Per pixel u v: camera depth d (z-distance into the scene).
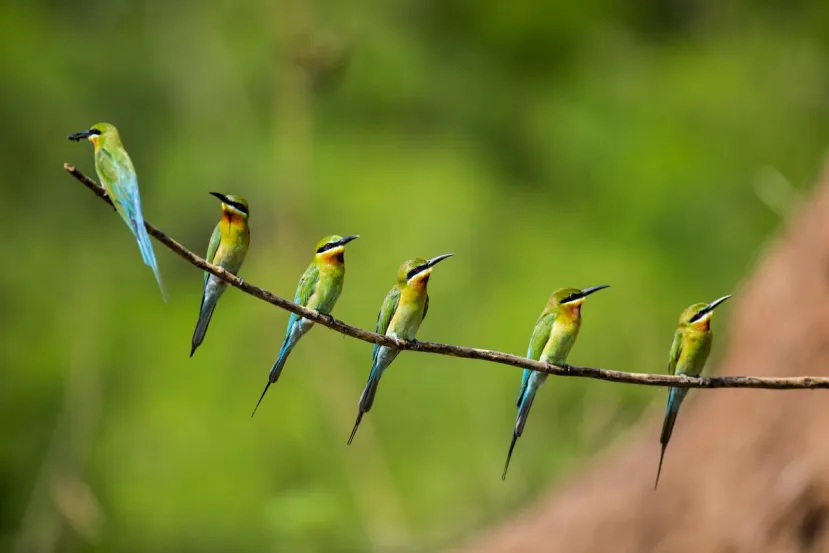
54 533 16.41
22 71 20.09
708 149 19.91
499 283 17.98
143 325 18.58
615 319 17.38
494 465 16.03
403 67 20.53
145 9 21.34
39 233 19.50
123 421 17.52
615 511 10.99
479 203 18.75
